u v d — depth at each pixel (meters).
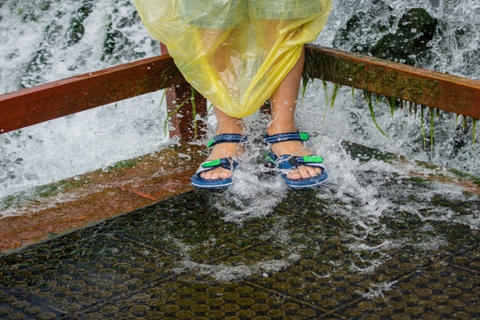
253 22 2.96
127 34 4.73
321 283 2.31
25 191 3.04
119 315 2.19
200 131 3.55
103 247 2.58
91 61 4.75
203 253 2.52
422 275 2.33
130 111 4.16
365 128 3.79
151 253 2.53
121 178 3.15
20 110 2.90
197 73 3.04
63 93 3.01
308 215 2.76
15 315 2.20
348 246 2.53
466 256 2.43
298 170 2.96
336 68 3.28
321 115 3.65
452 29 3.98
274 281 2.33
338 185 2.98
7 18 4.66
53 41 4.72
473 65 4.00
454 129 3.88
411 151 3.87
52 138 4.07
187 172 3.20
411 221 2.68
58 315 2.20
